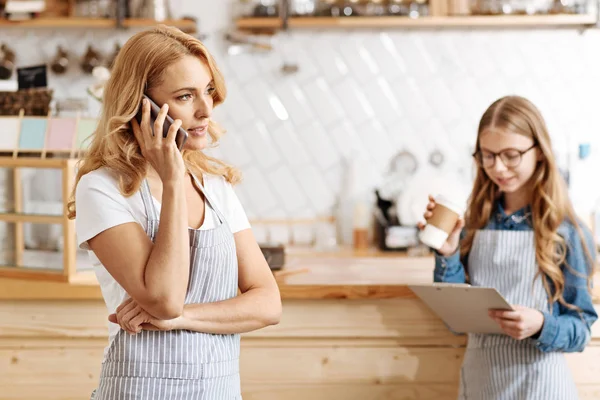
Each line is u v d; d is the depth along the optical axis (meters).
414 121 3.89
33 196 2.41
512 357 2.14
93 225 1.51
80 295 2.34
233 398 1.63
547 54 3.87
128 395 1.52
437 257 2.23
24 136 2.55
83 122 2.58
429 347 2.43
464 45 3.88
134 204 1.54
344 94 3.88
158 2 3.69
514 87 3.88
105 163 1.56
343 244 3.87
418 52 3.88
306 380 2.42
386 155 3.90
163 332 1.54
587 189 3.58
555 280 2.12
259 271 1.73
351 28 3.86
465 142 3.89
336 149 3.89
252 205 3.90
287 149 3.89
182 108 1.53
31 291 2.36
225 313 1.58
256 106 3.88
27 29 3.81
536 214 2.16
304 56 3.87
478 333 2.22
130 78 1.52
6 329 2.40
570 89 3.88
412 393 2.43
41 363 2.41
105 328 2.39
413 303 2.40
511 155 2.13
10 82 2.69
